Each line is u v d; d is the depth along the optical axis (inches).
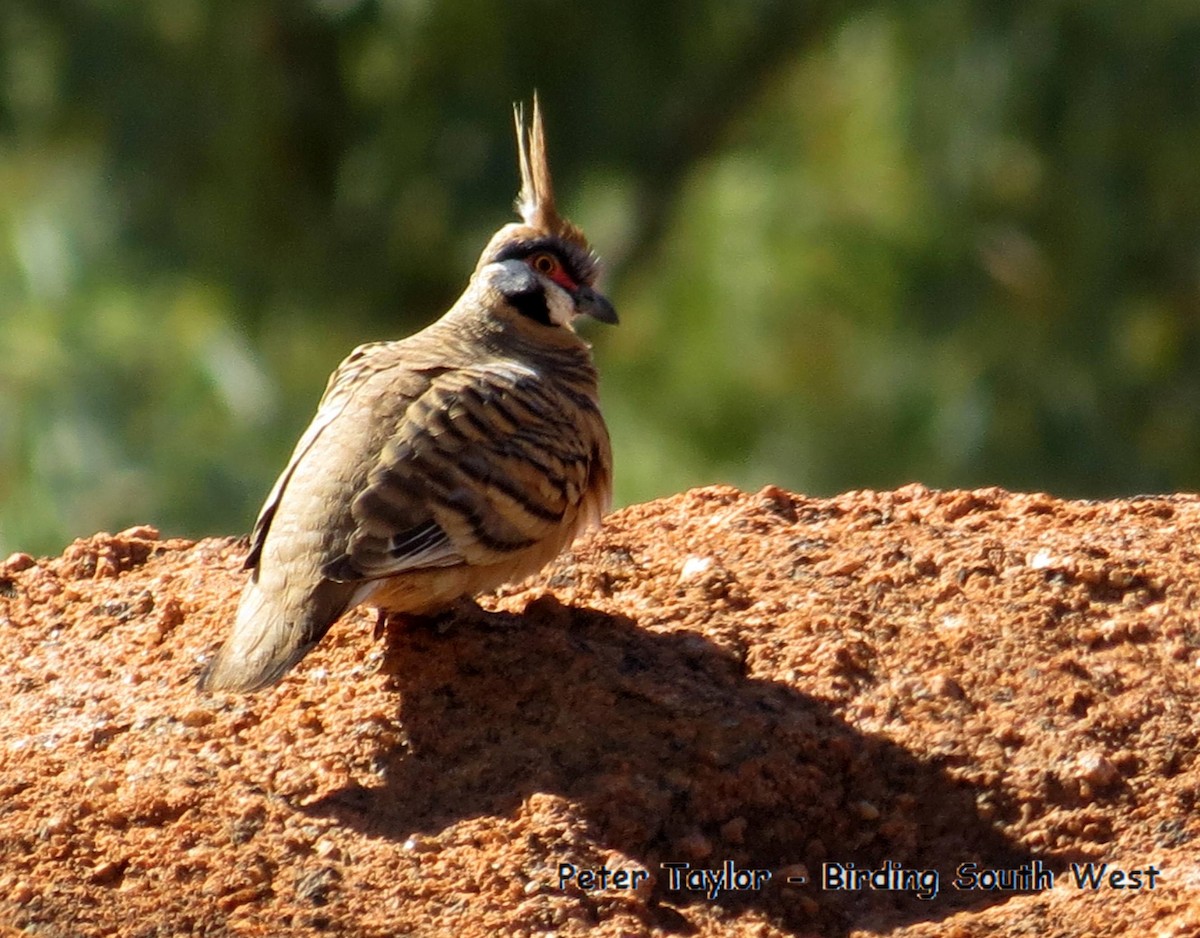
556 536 439.8
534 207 502.6
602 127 1024.9
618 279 1122.0
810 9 1051.3
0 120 963.3
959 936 363.9
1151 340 1014.4
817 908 377.1
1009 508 489.1
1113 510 484.1
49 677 444.1
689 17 1014.4
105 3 954.1
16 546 868.0
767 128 1072.8
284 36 997.2
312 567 399.5
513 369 446.3
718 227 1042.7
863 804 395.9
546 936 359.6
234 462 890.7
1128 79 934.4
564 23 999.6
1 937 362.0
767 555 467.2
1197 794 389.7
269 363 977.5
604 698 414.6
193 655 445.1
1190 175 962.7
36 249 924.6
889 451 1011.9
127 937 361.7
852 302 1023.0
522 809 387.5
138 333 909.2
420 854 378.9
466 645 430.9
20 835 386.6
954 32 960.3
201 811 392.2
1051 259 994.7
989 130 959.0
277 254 1037.8
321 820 389.1
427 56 1001.5
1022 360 986.1
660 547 480.1
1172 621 432.5
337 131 1031.0
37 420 878.4
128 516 875.4
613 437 1072.2
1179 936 350.9
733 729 405.7
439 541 408.2
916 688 417.4
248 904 369.1
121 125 965.2
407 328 1079.0
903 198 1011.3
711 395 1053.2
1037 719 408.2
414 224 1045.8
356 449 414.0
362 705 418.3
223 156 992.9
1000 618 435.2
